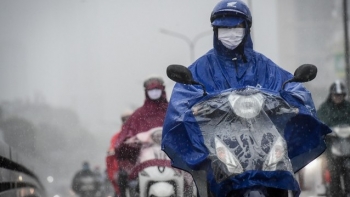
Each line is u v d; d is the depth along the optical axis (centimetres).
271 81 1027
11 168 1488
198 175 961
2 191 1318
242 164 906
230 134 932
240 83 1023
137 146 1448
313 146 972
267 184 893
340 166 1738
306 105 979
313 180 2044
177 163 966
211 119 950
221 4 1020
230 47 1020
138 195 1448
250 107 940
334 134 1744
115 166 1766
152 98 1502
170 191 1386
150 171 1397
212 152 925
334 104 1775
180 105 980
